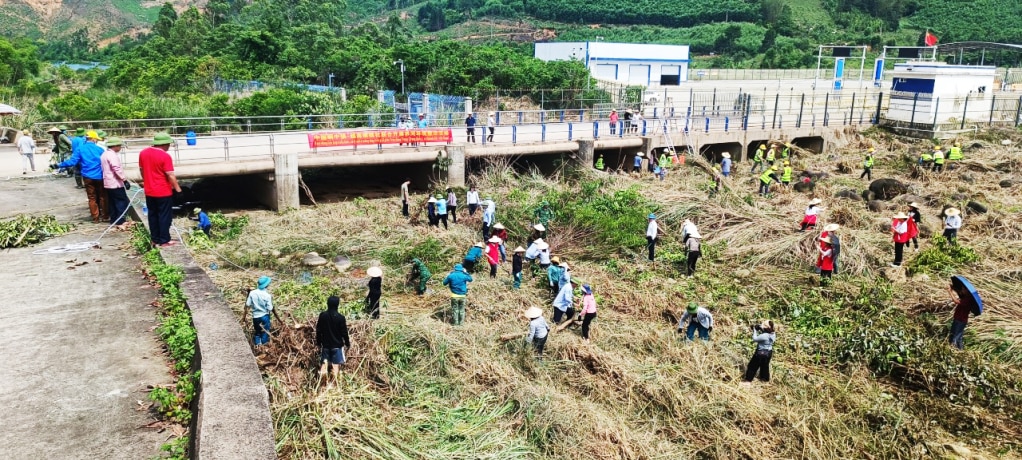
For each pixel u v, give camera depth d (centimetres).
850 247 1861
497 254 1744
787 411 1088
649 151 3297
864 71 7056
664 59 5503
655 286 1695
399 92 4700
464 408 986
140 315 889
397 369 1034
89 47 12038
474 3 12675
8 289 966
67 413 661
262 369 950
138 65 5291
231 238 2022
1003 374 1237
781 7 10000
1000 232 2083
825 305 1566
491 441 900
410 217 2302
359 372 984
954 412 1152
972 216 2230
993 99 3988
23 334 820
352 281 1672
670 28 10500
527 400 1008
